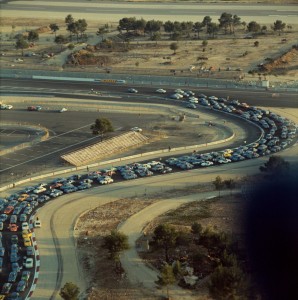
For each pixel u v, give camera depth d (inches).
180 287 6870.1
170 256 7475.4
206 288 6825.8
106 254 7682.1
